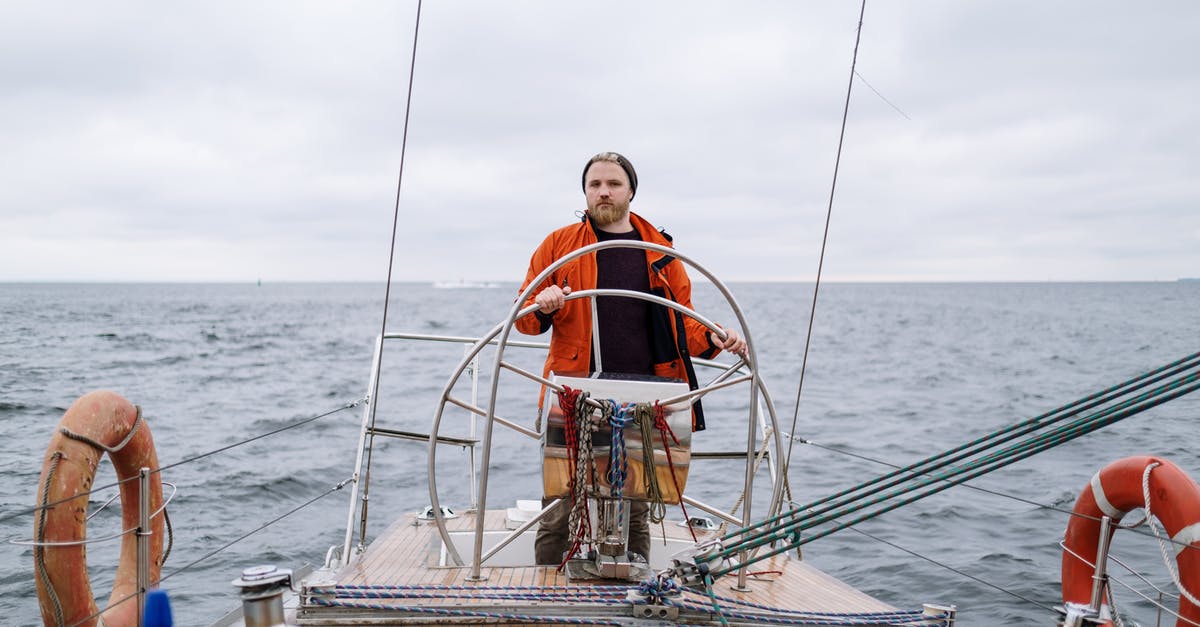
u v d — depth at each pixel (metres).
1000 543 6.81
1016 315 67.19
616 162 3.57
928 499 8.16
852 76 3.64
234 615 3.10
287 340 34.56
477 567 3.24
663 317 3.61
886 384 21.11
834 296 147.12
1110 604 2.98
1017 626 5.07
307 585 2.88
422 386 18.61
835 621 2.92
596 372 3.42
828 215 3.71
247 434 12.12
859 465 10.02
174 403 15.51
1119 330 45.62
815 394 18.86
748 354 3.37
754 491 8.53
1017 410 16.23
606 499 3.15
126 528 3.00
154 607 2.02
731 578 3.50
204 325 44.81
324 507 8.01
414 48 3.57
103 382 18.23
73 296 122.44
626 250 3.64
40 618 5.10
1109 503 3.04
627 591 3.00
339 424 13.08
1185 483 2.78
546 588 3.02
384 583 3.19
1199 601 2.62
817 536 2.90
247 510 7.82
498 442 11.34
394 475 9.30
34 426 11.89
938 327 50.50
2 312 56.25
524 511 4.52
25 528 6.85
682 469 3.11
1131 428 12.53
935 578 5.96
